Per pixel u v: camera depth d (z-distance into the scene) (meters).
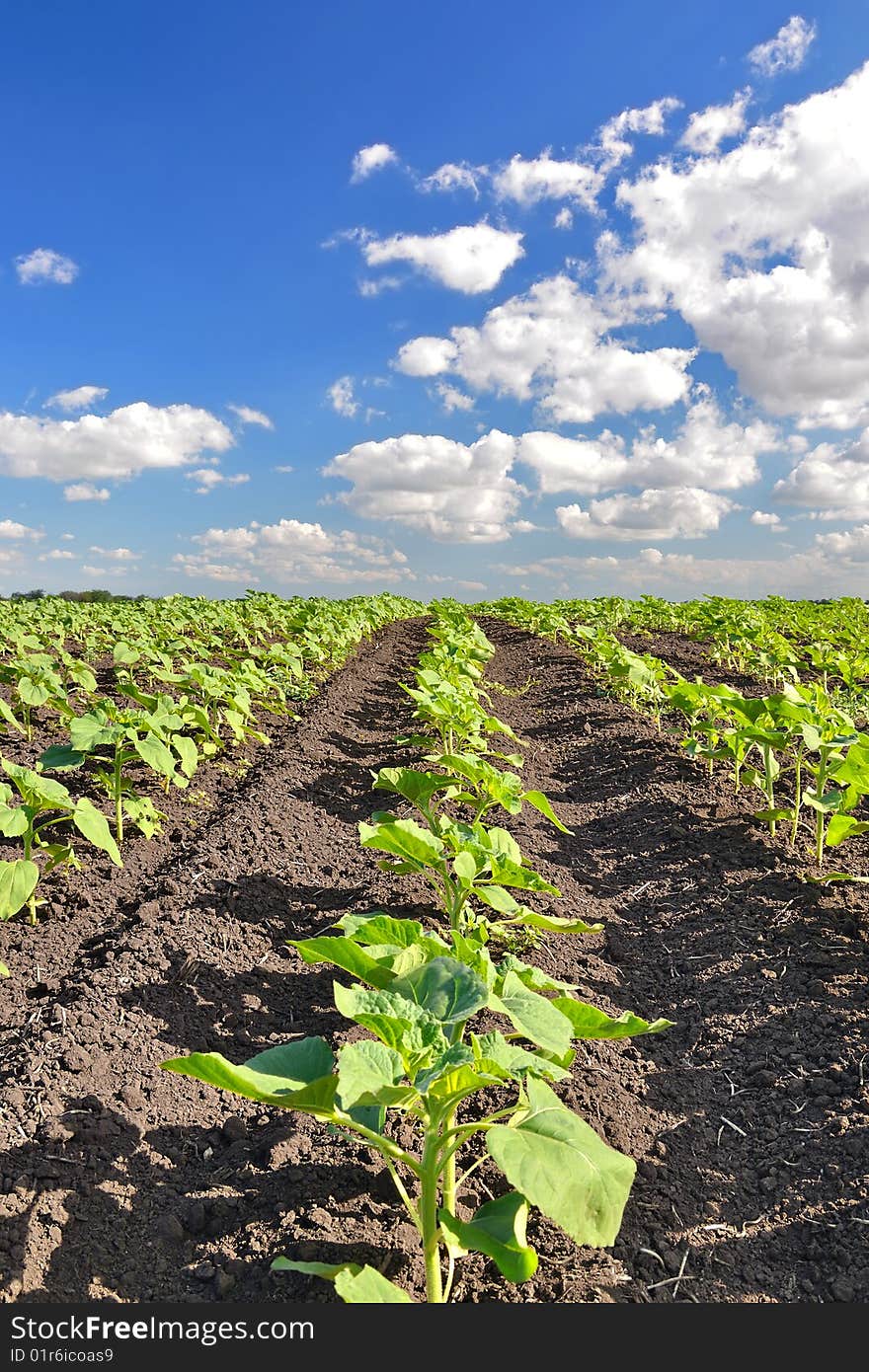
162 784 8.61
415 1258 2.89
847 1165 3.64
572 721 12.79
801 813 8.05
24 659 10.27
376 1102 2.25
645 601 24.59
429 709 8.62
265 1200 3.21
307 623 17.47
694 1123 4.06
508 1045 2.55
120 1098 3.75
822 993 4.98
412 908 5.82
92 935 5.44
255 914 5.81
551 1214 2.10
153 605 23.61
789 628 19.25
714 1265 3.14
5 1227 2.97
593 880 7.06
